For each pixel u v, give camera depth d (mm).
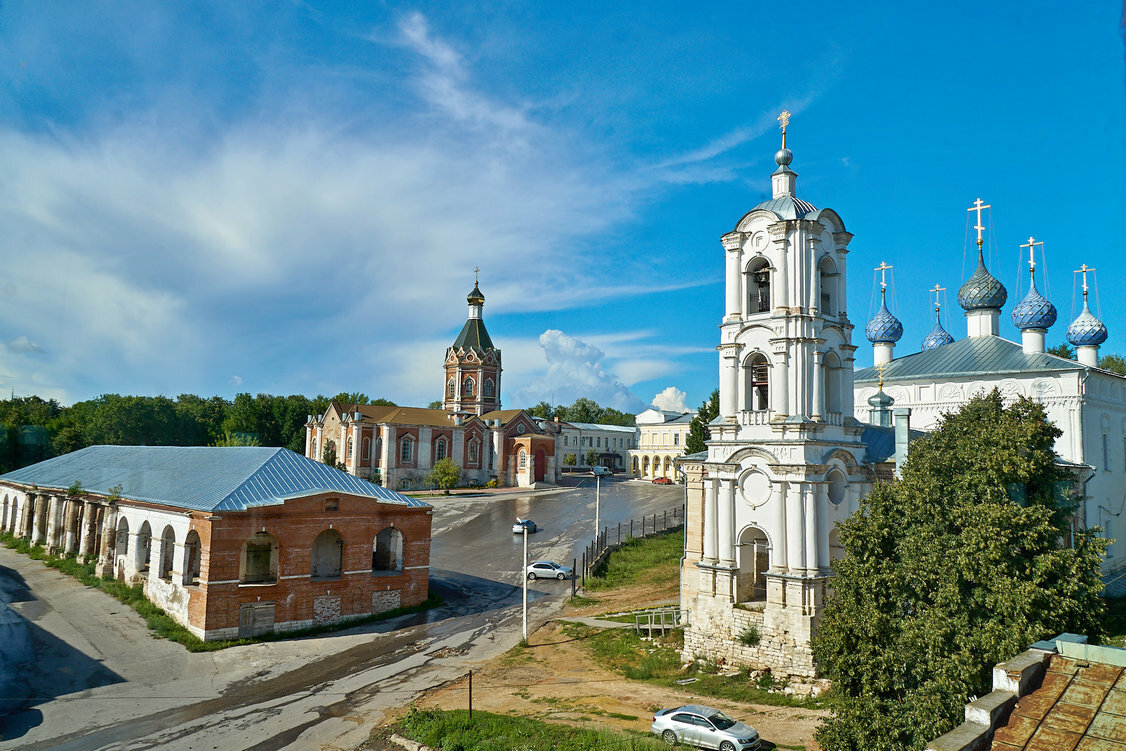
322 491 42062
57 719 27328
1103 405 46781
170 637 37875
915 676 20984
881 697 21234
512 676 32406
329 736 25469
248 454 48219
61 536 59156
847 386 34344
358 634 40094
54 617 41281
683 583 37750
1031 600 20047
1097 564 21234
